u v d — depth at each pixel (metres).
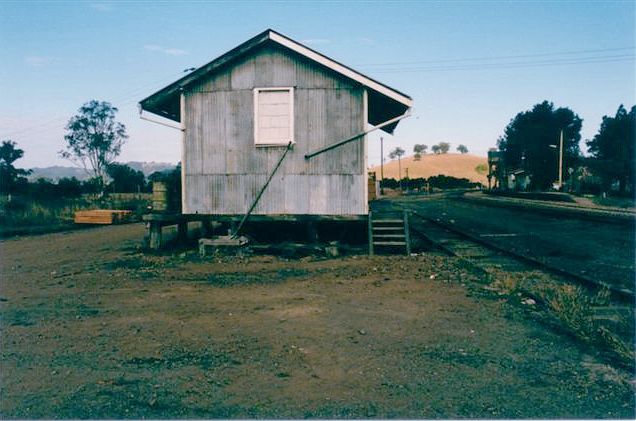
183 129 15.20
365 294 9.44
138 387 5.28
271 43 14.94
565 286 9.73
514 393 5.05
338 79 14.79
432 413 4.63
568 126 75.19
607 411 4.64
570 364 5.79
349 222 16.36
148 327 7.43
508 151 77.31
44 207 33.25
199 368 5.79
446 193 76.69
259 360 6.02
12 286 10.79
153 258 14.14
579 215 27.58
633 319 7.37
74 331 7.30
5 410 4.79
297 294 9.49
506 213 31.66
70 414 4.68
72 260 14.45
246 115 15.01
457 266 12.22
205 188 15.19
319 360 6.01
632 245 16.06
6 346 6.67
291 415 4.62
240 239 14.58
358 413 4.64
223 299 9.14
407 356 6.12
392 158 169.50
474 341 6.64
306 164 14.86
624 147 61.47
